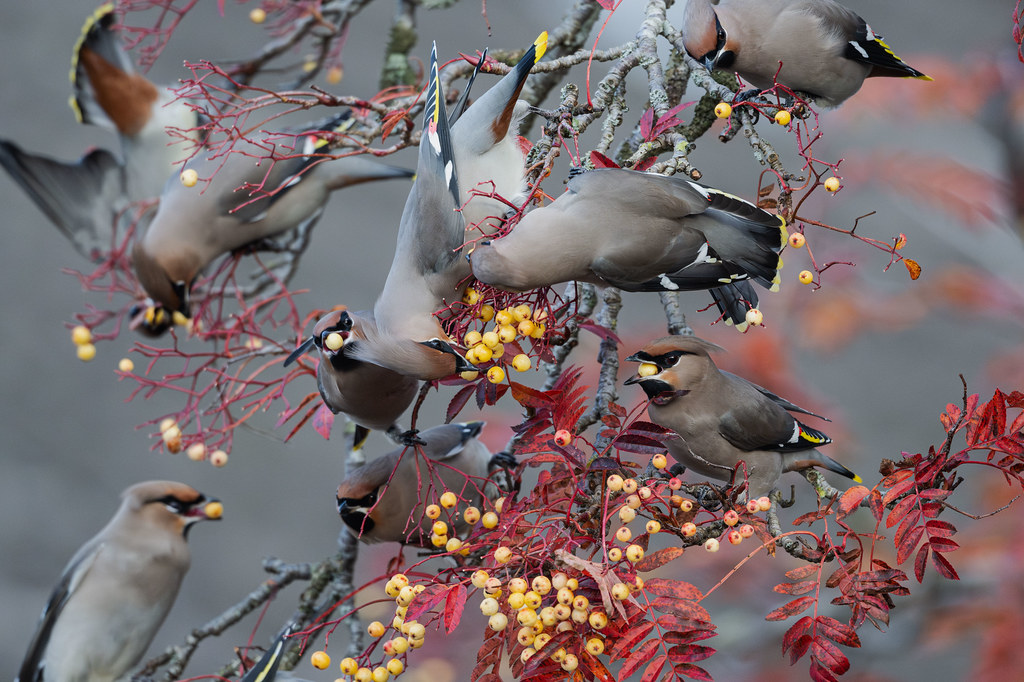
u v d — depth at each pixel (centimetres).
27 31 2419
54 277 2148
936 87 1302
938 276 1448
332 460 2023
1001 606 1150
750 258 631
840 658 546
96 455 1952
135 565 983
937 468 575
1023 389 1501
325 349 606
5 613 1722
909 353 2230
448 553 605
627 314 1842
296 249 995
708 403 735
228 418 830
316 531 1905
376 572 1034
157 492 1000
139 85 1033
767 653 1194
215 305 1177
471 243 630
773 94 757
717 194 624
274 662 712
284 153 938
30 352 2031
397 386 640
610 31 1825
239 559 1847
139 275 947
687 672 531
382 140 754
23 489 1878
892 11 2581
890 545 1101
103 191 1054
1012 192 1317
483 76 1612
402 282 628
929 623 1173
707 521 595
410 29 1011
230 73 1016
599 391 705
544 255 598
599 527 587
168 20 2245
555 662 543
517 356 596
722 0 746
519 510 593
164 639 1720
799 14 717
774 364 1213
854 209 2023
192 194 932
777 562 1244
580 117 694
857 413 2119
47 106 2312
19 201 2225
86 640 974
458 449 752
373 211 2377
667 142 685
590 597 555
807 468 779
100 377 2048
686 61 784
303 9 1006
